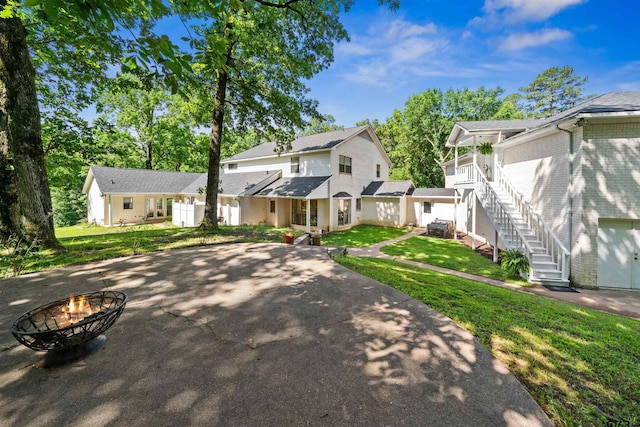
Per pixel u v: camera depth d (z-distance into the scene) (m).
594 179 7.14
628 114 6.50
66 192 23.36
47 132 11.09
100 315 2.59
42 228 6.76
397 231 16.73
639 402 2.29
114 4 2.25
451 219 17.61
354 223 18.42
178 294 4.35
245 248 7.88
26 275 5.16
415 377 2.44
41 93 10.76
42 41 7.71
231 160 21.23
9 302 3.93
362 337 3.14
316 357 2.73
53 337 2.32
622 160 6.95
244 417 1.95
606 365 2.83
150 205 20.36
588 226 7.18
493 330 3.41
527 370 2.62
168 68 2.59
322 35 9.63
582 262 7.20
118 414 1.96
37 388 2.22
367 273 5.74
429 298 4.42
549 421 2.00
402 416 1.99
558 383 2.47
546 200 8.63
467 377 2.46
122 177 19.45
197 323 3.42
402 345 2.97
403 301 4.23
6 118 6.41
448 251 11.44
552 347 3.12
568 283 7.36
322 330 3.29
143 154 25.50
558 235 8.06
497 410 2.08
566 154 7.69
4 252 6.47
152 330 3.23
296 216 16.83
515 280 7.78
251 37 9.12
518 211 9.78
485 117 27.02
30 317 2.59
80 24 5.58
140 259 6.48
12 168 7.29
